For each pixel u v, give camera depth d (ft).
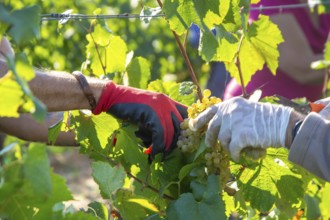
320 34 29.12
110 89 17.08
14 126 19.85
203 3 16.81
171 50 61.41
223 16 17.01
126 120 17.24
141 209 17.30
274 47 19.35
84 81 16.75
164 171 17.69
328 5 28.32
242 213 18.63
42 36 40.50
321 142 15.71
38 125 19.90
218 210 16.39
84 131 18.04
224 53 18.38
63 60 43.09
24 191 11.69
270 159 17.98
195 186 16.79
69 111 18.19
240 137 15.79
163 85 20.04
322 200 18.67
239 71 19.36
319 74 28.81
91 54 19.98
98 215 17.40
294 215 18.28
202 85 60.18
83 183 64.18
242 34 19.04
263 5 28.45
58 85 16.53
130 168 18.61
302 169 17.99
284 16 28.50
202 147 16.70
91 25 19.76
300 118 16.10
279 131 15.97
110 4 52.08
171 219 16.47
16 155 22.95
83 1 48.26
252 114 16.02
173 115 17.24
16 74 10.87
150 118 16.93
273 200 18.16
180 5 16.78
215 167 17.10
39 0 34.47
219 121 16.26
